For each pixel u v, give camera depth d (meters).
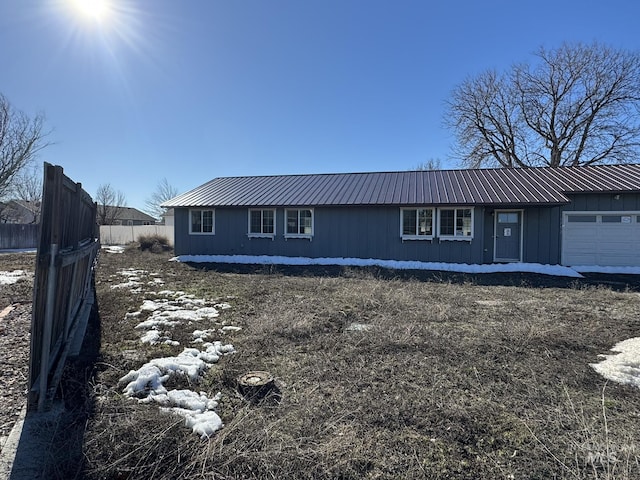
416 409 2.88
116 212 42.22
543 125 26.31
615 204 12.73
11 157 23.81
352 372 3.63
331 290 8.30
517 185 13.62
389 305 6.56
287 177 18.09
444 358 4.04
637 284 10.02
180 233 15.90
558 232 13.03
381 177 16.58
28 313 5.51
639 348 4.38
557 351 4.30
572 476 2.13
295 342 4.57
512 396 3.16
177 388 3.26
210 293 7.91
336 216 14.23
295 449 2.31
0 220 30.06
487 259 13.75
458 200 12.71
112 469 2.11
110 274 10.55
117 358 3.84
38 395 2.76
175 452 2.26
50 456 2.20
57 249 2.95
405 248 13.56
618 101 23.75
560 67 25.19
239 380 3.29
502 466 2.23
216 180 18.83
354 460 2.25
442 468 2.21
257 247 15.09
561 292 8.62
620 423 2.74
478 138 28.20
